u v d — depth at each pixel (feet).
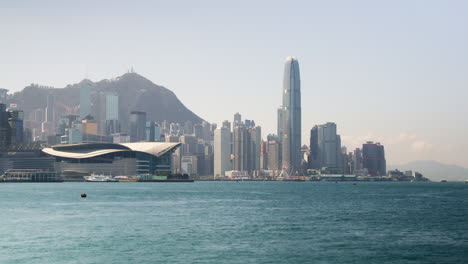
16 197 611.88
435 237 256.11
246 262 192.54
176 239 245.86
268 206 472.44
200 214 377.71
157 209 423.23
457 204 517.55
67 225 301.02
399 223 319.68
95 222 317.42
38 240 241.96
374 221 331.77
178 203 507.30
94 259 198.08
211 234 263.90
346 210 426.92
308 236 257.96
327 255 206.28
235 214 378.94
